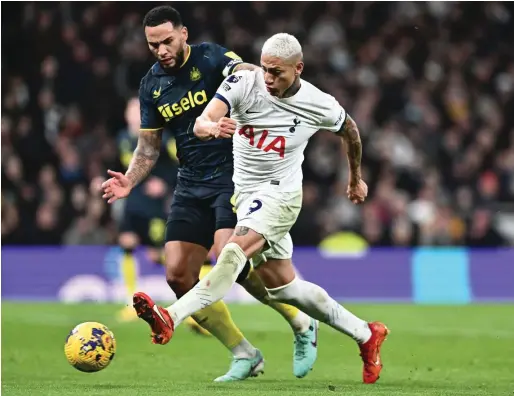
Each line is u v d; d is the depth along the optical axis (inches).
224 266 671.1
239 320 1373.0
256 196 706.8
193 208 787.4
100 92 2127.2
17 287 1729.8
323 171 2034.9
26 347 1061.1
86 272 1722.4
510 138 2188.7
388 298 1738.4
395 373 842.8
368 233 1895.9
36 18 2220.7
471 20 2404.0
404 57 2317.9
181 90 778.2
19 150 2038.6
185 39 773.3
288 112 699.4
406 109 2181.3
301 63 678.5
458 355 991.6
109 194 717.3
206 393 657.6
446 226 1904.5
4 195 1926.7
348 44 2314.2
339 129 722.2
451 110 2219.5
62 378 788.6
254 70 705.0
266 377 805.9
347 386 727.7
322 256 1740.9
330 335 1181.7
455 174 2070.6
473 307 1605.6
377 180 2044.8
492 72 2340.1
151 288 1674.5
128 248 1369.3
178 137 789.9
